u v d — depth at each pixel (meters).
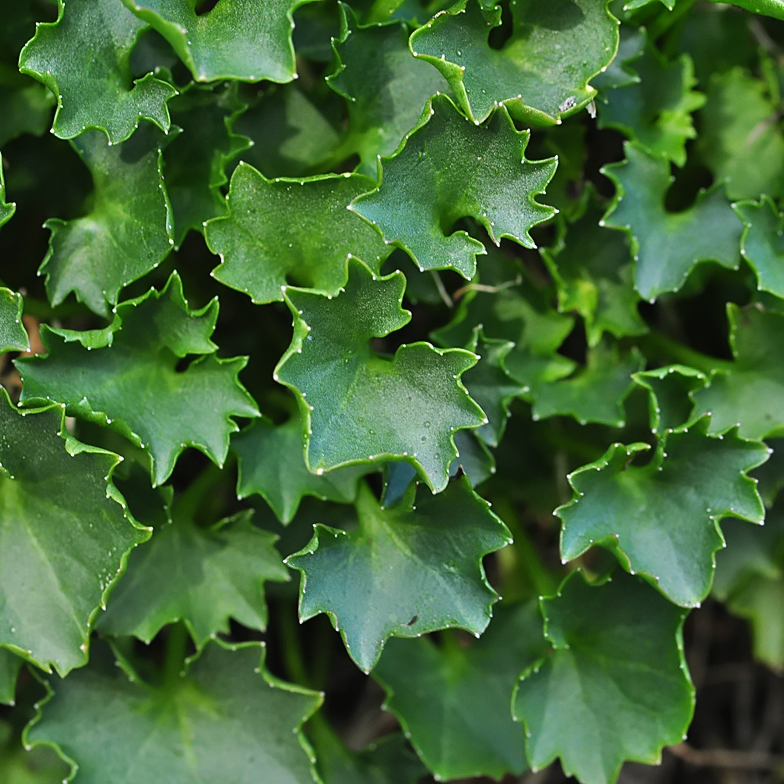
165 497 0.71
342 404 0.69
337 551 0.70
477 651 0.74
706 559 0.71
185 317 0.70
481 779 0.79
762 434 0.72
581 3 0.70
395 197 0.69
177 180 0.71
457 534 0.70
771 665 0.76
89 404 0.69
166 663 0.73
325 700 0.79
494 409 0.71
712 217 0.73
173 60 0.71
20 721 0.73
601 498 0.71
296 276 0.71
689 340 0.76
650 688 0.72
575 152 0.73
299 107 0.72
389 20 0.71
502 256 0.73
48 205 0.73
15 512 0.70
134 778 0.71
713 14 0.75
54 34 0.69
